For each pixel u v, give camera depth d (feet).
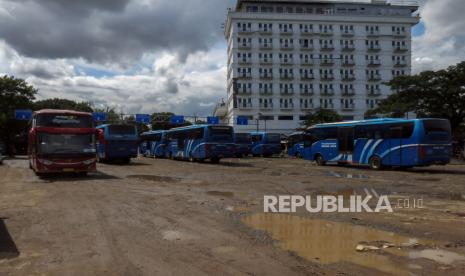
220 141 105.91
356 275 17.72
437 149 72.18
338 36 337.52
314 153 96.58
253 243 23.18
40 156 62.28
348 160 86.17
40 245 23.36
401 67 344.28
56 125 63.41
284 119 332.19
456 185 51.47
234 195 43.14
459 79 151.94
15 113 185.78
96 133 66.23
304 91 334.85
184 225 28.22
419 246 22.29
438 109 159.22
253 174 70.18
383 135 78.02
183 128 119.03
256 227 27.30
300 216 31.14
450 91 150.41
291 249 21.86
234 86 300.40
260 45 330.54
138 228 27.45
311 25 336.08
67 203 38.55
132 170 80.94
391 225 27.55
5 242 24.08
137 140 106.42
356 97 339.98
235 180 59.36
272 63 331.57
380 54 342.64
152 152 148.46
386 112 167.63
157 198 41.39
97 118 216.33
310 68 336.29
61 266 19.45
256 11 333.62
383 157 77.87
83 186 52.80
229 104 363.35
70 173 70.28
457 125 163.32
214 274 18.04
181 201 39.22
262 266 19.06
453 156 124.16
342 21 336.90
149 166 93.97
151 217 31.22
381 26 341.82
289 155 151.84
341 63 337.93
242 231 26.18
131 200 40.11
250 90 329.11
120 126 104.73
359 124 83.71
